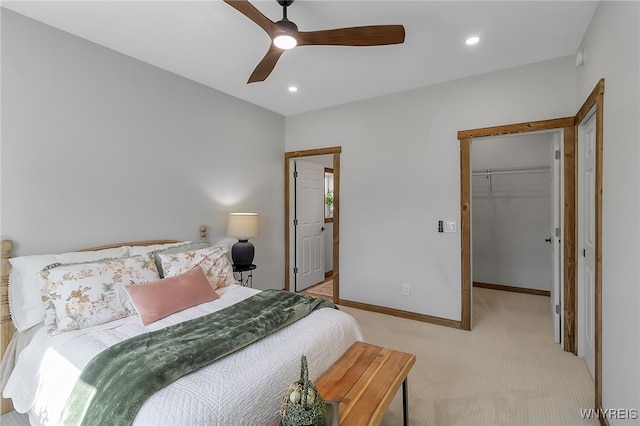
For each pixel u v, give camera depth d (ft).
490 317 11.77
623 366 5.06
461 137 10.43
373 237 12.37
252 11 5.42
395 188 11.82
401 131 11.64
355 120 12.69
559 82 8.96
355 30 5.92
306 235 15.90
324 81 10.65
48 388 5.09
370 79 10.50
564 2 6.46
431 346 9.35
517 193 15.31
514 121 9.61
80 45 7.77
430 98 11.02
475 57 8.96
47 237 7.21
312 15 6.88
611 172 5.62
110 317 6.45
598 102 6.17
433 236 11.09
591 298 7.71
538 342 9.55
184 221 10.25
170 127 9.82
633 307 4.70
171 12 6.81
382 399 4.62
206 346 4.88
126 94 8.69
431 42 8.10
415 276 11.49
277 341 5.57
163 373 4.18
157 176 9.47
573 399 6.73
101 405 4.00
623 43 5.11
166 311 6.70
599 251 6.15
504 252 15.64
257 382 4.47
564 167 8.84
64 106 7.49
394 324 11.07
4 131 6.61
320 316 6.72
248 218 11.01
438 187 10.96
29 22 6.93
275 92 11.66
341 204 13.14
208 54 8.72
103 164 8.20
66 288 6.18
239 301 7.73
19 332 6.30
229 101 11.83
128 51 8.51
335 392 4.78
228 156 11.82
